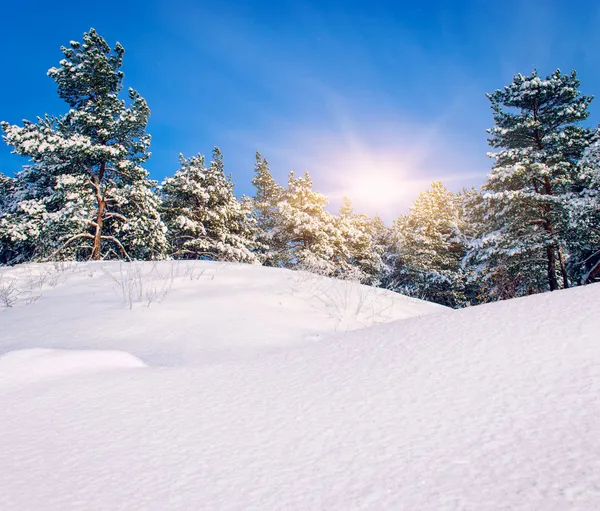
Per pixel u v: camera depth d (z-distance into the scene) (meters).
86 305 5.70
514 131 17.34
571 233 15.67
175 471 1.58
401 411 1.90
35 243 15.68
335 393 2.24
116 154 16.59
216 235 23.48
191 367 3.04
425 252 27.78
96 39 17.80
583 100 16.91
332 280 8.48
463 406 1.85
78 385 2.71
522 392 1.89
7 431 2.04
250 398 2.32
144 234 17.56
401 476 1.39
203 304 5.62
